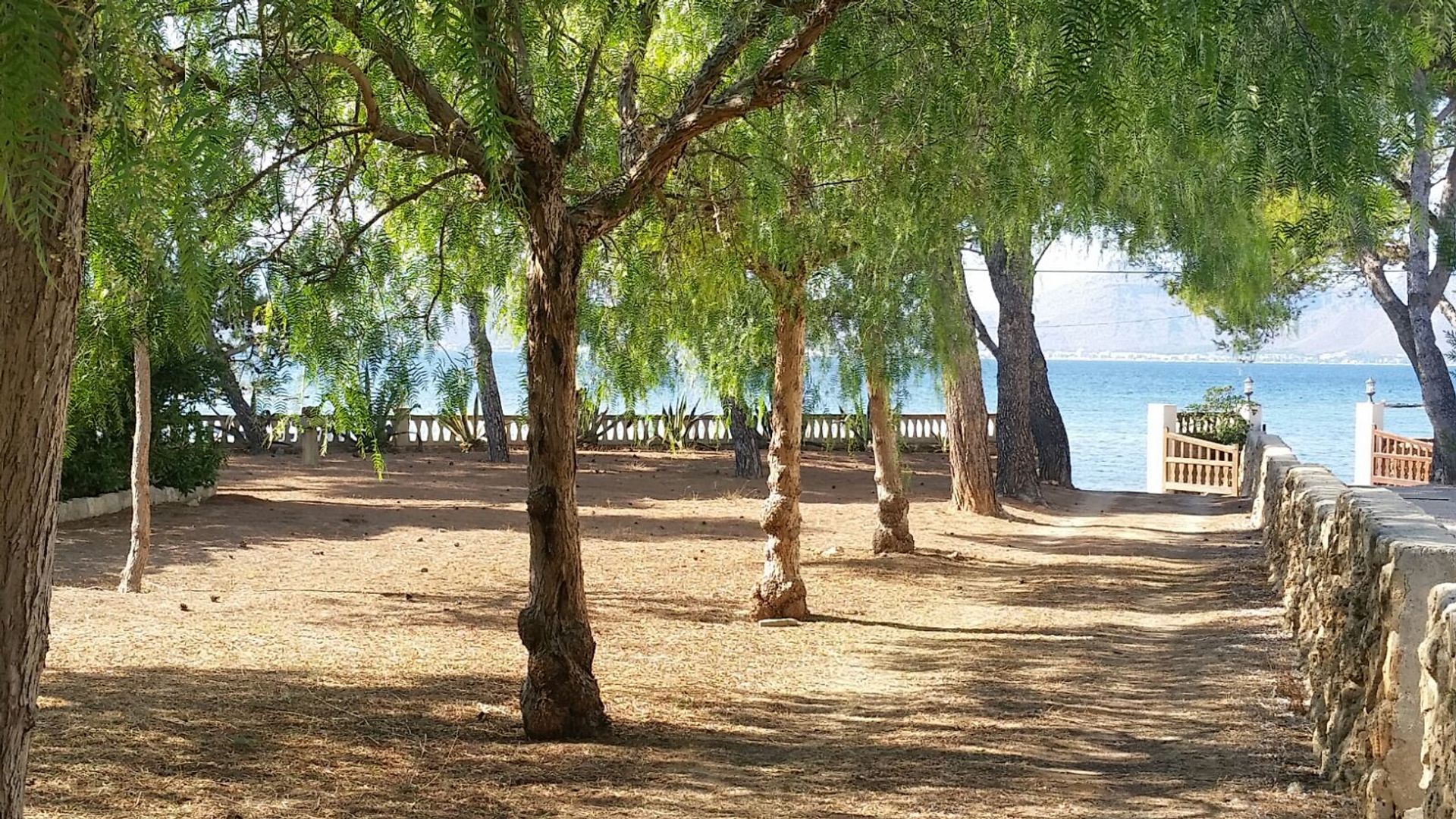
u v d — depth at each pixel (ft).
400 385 17.39
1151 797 18.16
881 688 27.12
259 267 17.66
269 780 18.29
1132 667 28.63
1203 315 55.83
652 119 26.89
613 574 42.22
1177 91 12.82
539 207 20.72
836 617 35.81
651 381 30.71
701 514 60.08
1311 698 22.22
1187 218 24.62
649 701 25.23
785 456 35.53
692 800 18.39
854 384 35.42
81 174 9.69
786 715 24.54
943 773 20.03
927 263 32.48
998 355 67.62
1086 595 39.50
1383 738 15.69
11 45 5.88
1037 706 25.03
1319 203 13.47
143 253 8.87
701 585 40.50
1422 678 13.93
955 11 18.16
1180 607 36.78
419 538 49.70
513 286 24.77
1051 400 78.23
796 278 33.12
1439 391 62.95
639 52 23.71
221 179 7.95
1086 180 11.15
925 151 21.74
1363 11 11.85
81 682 23.16
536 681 22.09
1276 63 11.51
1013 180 20.27
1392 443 74.08
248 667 25.61
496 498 65.57
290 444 84.69
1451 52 13.51
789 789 19.12
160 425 55.26
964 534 54.65
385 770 19.29
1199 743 21.39
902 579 42.50
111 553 42.16
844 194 26.16
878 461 48.16
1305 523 27.37
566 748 21.36
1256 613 33.73
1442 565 15.42
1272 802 17.57
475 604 35.32
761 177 24.56
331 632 30.14
